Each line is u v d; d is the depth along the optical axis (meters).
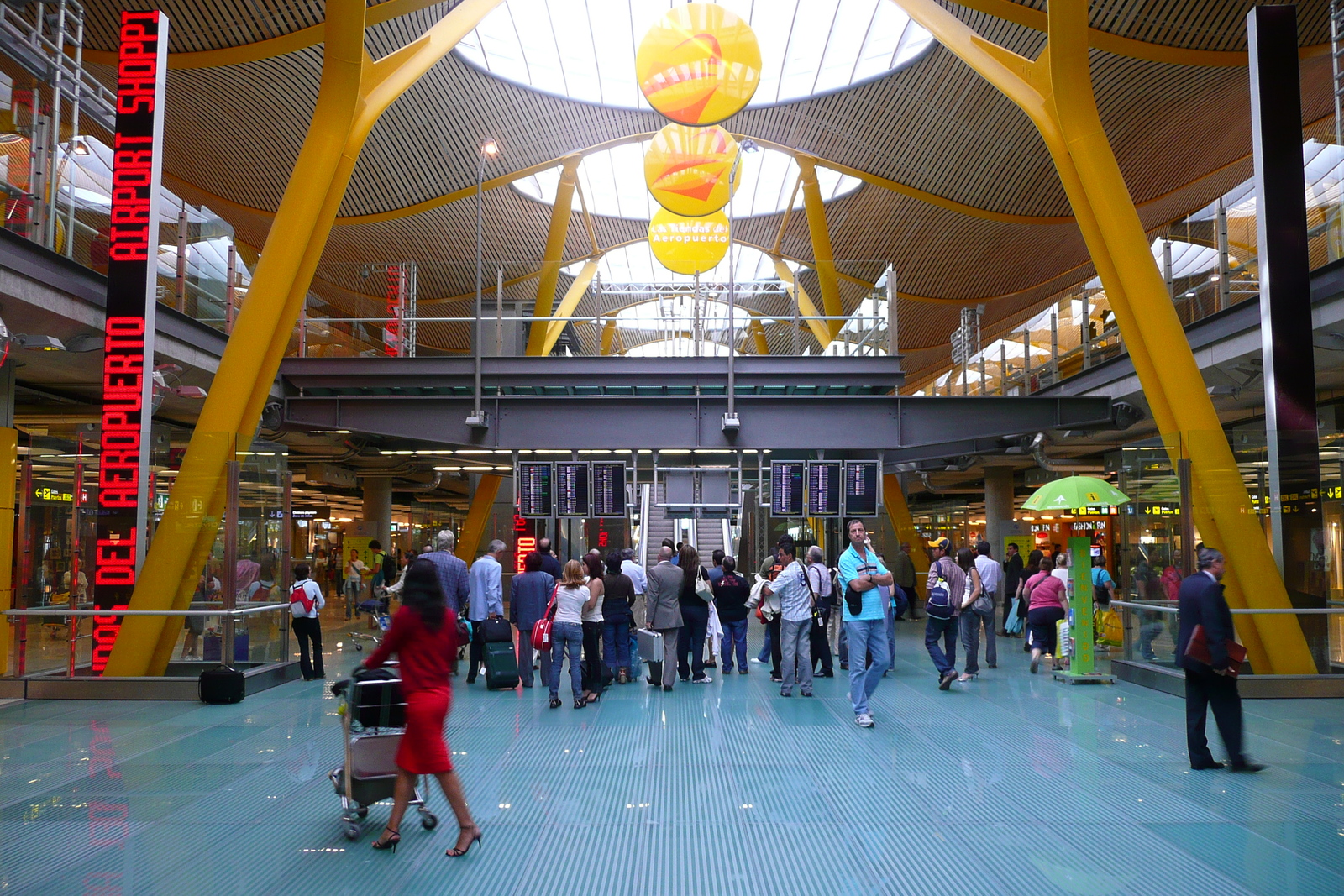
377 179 27.02
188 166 25.73
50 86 11.71
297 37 18.56
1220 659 6.71
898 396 17.22
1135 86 22.06
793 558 11.98
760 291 18.56
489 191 30.94
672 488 17.23
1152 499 11.84
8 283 10.37
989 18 19.70
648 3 25.48
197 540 10.89
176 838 5.39
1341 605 11.01
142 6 17.30
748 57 12.20
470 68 25.00
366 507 28.56
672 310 18.03
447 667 5.30
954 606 11.20
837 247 37.25
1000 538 26.92
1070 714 9.42
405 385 17.30
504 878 4.73
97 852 5.12
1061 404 17.36
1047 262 33.91
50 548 11.74
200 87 21.41
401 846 5.23
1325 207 12.84
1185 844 5.19
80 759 7.45
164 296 14.01
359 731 5.54
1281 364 11.30
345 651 15.65
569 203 29.77
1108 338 17.67
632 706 10.02
